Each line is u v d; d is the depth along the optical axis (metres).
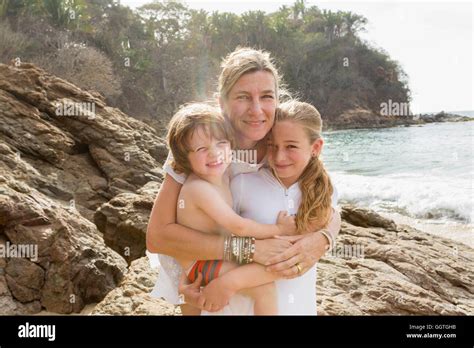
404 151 31.02
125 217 7.32
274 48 63.62
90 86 41.44
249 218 2.36
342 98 64.06
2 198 5.80
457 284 5.69
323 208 2.33
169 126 2.34
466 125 47.56
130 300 3.90
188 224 2.31
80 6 48.75
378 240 6.51
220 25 61.47
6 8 42.94
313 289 2.43
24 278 5.66
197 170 2.26
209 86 55.81
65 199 10.30
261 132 2.33
